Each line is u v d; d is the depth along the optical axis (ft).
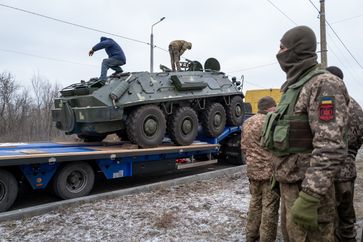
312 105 7.36
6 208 18.75
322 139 6.98
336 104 7.01
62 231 15.48
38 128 91.86
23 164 19.51
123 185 26.71
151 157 27.12
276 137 7.98
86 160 22.79
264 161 12.53
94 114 23.73
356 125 11.51
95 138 30.76
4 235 15.03
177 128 28.60
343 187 11.48
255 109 51.19
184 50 34.60
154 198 21.07
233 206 19.02
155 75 27.66
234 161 36.50
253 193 13.37
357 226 15.19
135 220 16.80
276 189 8.95
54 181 21.17
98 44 29.76
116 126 26.04
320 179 6.84
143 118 25.94
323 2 52.29
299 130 7.70
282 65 8.37
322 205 7.72
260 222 13.38
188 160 31.73
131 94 25.46
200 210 18.35
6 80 88.12
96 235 14.93
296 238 7.92
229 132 34.55
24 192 24.03
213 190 23.45
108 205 19.56
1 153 20.39
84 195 22.18
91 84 25.36
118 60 30.19
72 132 26.40
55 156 20.39
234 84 35.19
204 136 33.06
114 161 24.43
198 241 14.07
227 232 15.08
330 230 7.83
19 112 89.86
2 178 18.66
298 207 7.00
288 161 7.89
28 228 15.94
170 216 17.02
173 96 28.09
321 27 52.60
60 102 26.40
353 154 11.76
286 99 8.11
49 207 18.58
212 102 32.99
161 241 14.12
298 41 7.98
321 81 7.31
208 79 32.09
